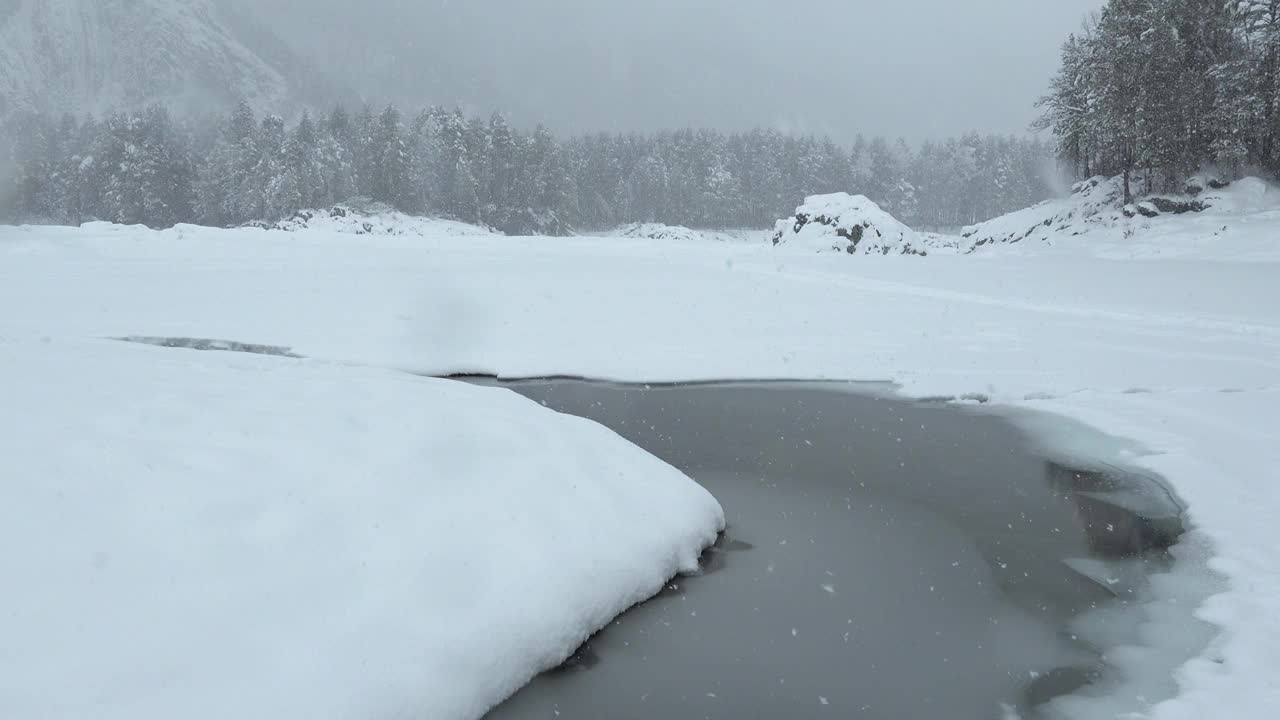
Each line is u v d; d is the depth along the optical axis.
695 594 4.83
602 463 5.68
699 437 8.08
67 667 2.88
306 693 3.08
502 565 4.18
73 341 8.65
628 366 11.11
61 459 4.10
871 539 5.67
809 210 31.20
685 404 9.38
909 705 3.72
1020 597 4.81
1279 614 4.40
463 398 6.64
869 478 6.93
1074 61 40.53
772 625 4.46
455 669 3.53
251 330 12.41
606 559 4.63
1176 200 33.78
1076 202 39.06
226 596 3.41
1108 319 13.90
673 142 103.88
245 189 70.56
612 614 4.46
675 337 12.84
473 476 4.90
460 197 75.81
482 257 24.98
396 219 71.31
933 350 11.86
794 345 12.28
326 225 64.06
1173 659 4.09
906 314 14.80
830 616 4.57
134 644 3.06
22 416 4.66
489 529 4.41
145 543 3.58
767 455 7.53
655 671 3.98
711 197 94.12
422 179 75.44
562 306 15.35
